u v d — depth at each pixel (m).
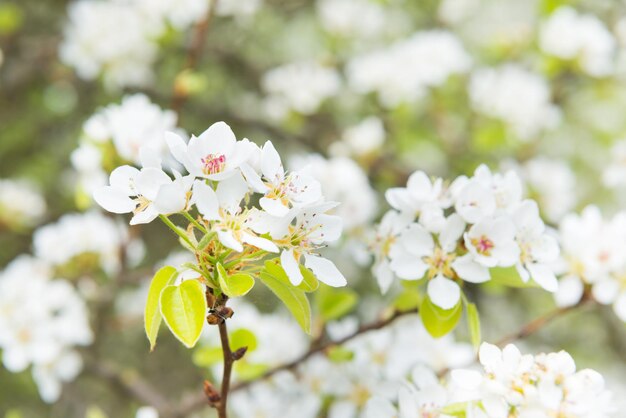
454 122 1.25
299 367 0.71
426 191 0.61
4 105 1.31
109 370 0.89
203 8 1.02
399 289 1.18
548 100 1.14
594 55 1.06
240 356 0.58
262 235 0.56
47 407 1.29
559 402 0.57
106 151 0.72
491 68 1.24
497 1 1.51
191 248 0.56
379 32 1.41
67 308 0.77
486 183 0.61
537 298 1.32
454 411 0.59
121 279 0.88
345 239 0.75
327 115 1.31
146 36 1.07
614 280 0.67
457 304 0.61
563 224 0.68
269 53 1.48
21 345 0.75
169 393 1.37
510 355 0.58
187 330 0.55
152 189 0.56
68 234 0.86
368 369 0.70
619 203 1.37
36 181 1.35
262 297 0.61
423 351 0.71
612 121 1.35
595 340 1.37
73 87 1.26
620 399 1.27
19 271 0.77
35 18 1.40
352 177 0.76
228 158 0.56
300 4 1.44
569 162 1.38
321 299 0.68
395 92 1.13
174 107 0.93
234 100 1.41
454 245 0.60
